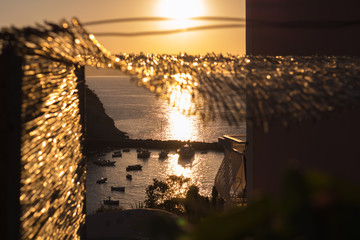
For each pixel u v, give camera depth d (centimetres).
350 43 383
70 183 321
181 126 11219
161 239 73
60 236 283
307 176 59
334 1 405
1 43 164
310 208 58
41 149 227
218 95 170
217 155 7388
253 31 554
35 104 214
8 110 173
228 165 819
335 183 59
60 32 170
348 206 58
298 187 59
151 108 15925
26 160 196
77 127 366
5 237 175
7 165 175
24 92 190
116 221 786
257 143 563
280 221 62
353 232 58
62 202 285
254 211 66
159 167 6644
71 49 190
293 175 59
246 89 172
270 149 520
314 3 445
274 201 66
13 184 177
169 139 9100
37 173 217
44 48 182
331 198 57
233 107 162
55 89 266
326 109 158
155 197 2641
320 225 59
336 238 58
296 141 448
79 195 376
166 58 264
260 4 546
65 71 307
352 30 379
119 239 754
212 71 217
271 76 194
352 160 352
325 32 427
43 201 230
